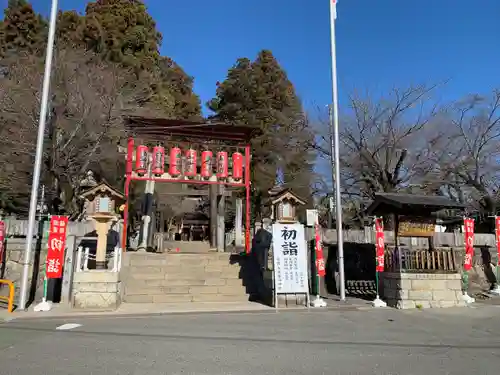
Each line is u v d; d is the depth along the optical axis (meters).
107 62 27.16
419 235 13.06
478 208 25.83
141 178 18.28
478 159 23.81
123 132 22.62
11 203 21.09
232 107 40.72
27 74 21.02
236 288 14.23
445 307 12.41
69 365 5.86
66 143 20.47
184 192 31.56
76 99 21.66
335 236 17.28
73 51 24.34
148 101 28.95
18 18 26.94
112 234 14.54
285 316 10.77
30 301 12.62
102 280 11.51
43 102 12.08
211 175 19.11
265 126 35.88
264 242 14.27
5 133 20.27
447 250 13.56
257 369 5.80
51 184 19.58
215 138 20.09
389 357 6.57
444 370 5.88
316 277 14.19
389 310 11.86
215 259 16.00
